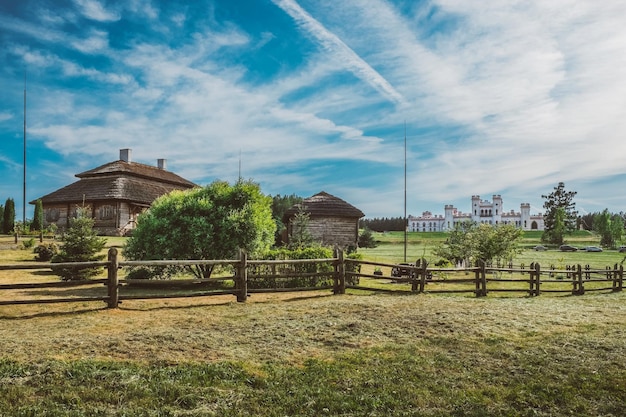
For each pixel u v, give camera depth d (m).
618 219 84.31
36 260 24.08
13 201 42.31
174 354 7.42
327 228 38.09
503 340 8.59
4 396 5.61
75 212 43.72
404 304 11.83
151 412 5.41
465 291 15.54
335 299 12.95
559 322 10.19
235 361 7.17
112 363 6.81
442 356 7.66
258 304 12.14
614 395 6.13
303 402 5.86
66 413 5.26
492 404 5.93
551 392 6.22
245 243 16.50
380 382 6.54
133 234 17.19
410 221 161.25
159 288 15.91
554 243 91.12
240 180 17.70
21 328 8.98
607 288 19.83
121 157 49.81
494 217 152.62
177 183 52.00
